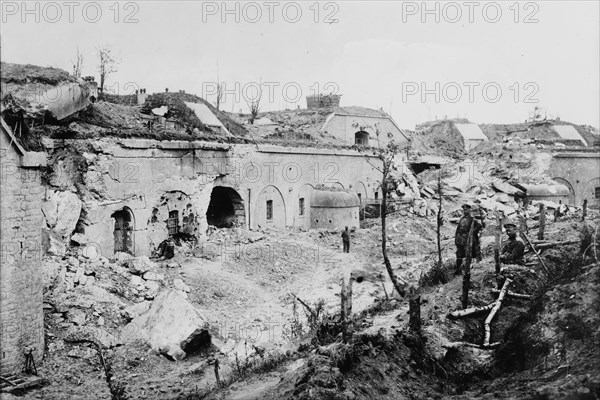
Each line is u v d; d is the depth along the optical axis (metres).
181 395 17.80
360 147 53.53
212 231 38.62
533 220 40.72
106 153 30.78
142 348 21.48
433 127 76.38
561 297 18.02
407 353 16.80
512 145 65.56
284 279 32.06
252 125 54.22
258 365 19.50
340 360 15.20
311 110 62.66
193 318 22.22
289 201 44.81
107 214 30.72
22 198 18.72
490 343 17.98
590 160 61.78
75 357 20.20
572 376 14.49
